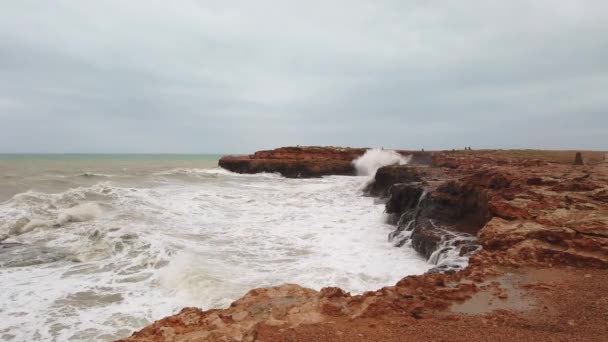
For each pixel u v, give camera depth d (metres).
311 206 24.55
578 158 25.14
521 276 7.62
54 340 7.47
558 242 9.03
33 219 16.59
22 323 8.13
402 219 18.05
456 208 15.80
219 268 11.51
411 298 6.34
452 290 6.69
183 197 24.97
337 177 49.00
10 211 17.91
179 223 18.03
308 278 10.84
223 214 20.88
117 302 9.23
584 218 9.71
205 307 8.82
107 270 11.47
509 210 11.15
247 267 11.81
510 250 9.02
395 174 28.61
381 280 10.80
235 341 4.91
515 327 5.30
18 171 44.66
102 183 29.95
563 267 8.09
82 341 7.44
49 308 8.87
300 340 4.91
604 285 6.91
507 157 39.03
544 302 6.25
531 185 13.80
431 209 16.19
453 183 17.12
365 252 13.98
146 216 18.83
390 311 5.86
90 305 9.05
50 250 13.31
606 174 15.28
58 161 87.12
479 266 8.29
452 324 5.43
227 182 40.16
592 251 8.41
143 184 32.22
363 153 56.50
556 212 10.48
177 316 6.08
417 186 19.19
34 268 11.60
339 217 20.92
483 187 15.26
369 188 32.97
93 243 13.96
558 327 5.28
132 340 5.26
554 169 18.03
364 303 6.15
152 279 10.78
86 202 20.52
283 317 5.75
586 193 11.69
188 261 11.68
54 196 21.77
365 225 18.97
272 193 30.45
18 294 9.62
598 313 5.70
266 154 60.25
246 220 19.50
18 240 14.48
